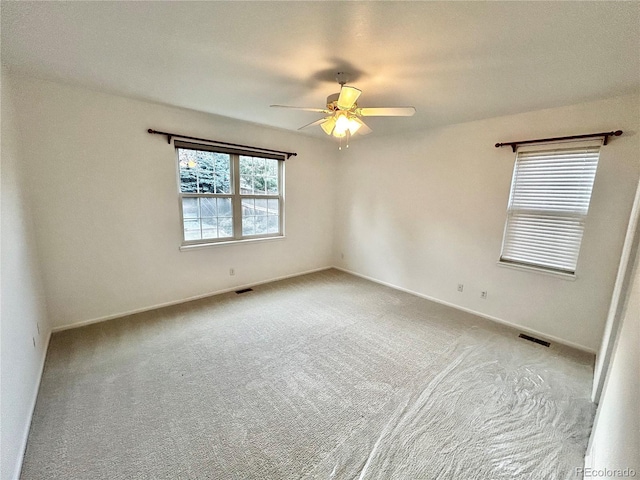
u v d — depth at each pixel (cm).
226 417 178
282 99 279
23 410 162
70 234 272
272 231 447
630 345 123
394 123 346
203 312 329
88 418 173
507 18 141
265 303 361
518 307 311
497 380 220
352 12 141
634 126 232
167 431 166
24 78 235
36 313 225
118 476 140
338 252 523
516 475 146
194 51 186
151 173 312
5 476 128
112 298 304
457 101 264
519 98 251
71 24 156
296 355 248
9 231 178
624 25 142
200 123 338
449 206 360
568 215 273
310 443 161
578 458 156
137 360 234
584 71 195
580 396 204
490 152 319
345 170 489
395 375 224
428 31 156
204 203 366
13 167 206
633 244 176
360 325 308
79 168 270
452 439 166
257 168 413
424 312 346
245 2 136
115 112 282
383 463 150
